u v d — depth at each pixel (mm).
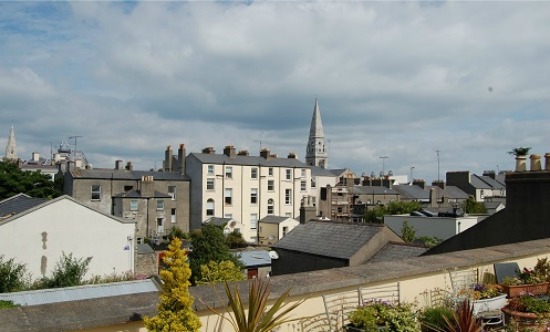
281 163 59875
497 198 75000
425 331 5766
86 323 3785
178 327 3793
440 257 7277
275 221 53094
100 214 27438
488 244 12742
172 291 3871
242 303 4402
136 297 4445
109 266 27438
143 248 33469
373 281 5855
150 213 49625
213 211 53625
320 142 160000
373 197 74438
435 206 70500
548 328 5598
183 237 45719
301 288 5137
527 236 11695
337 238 23359
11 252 24453
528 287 6973
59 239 25969
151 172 53562
